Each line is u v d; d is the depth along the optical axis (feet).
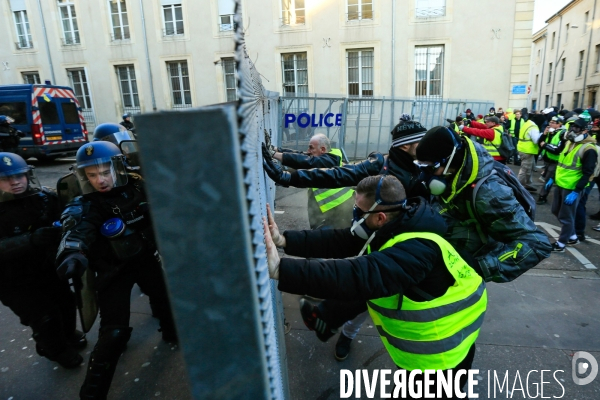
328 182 7.67
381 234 4.68
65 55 55.67
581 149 13.29
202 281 1.53
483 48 44.70
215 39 50.93
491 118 24.22
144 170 1.38
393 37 46.09
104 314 6.59
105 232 6.37
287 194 24.08
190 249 1.48
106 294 6.70
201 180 1.38
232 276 1.51
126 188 6.79
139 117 1.33
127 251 6.63
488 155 5.92
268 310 1.85
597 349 8.55
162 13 52.01
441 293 4.66
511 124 35.27
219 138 1.32
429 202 6.52
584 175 13.20
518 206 5.55
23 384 7.98
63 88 40.70
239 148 1.40
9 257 6.79
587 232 16.46
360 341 9.03
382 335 5.24
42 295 7.73
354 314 6.08
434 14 45.21
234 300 1.56
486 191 5.60
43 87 38.40
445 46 45.50
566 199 13.67
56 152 39.52
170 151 1.35
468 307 4.81
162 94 54.24
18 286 7.38
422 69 47.03
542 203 21.59
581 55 98.94
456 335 4.73
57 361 8.23
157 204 1.42
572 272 12.37
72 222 6.15
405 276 4.09
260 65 49.88
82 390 6.25
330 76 48.42
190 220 1.43
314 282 3.79
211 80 52.29
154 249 7.32
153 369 8.32
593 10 91.50
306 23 47.75
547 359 8.25
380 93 47.78
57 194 7.74
